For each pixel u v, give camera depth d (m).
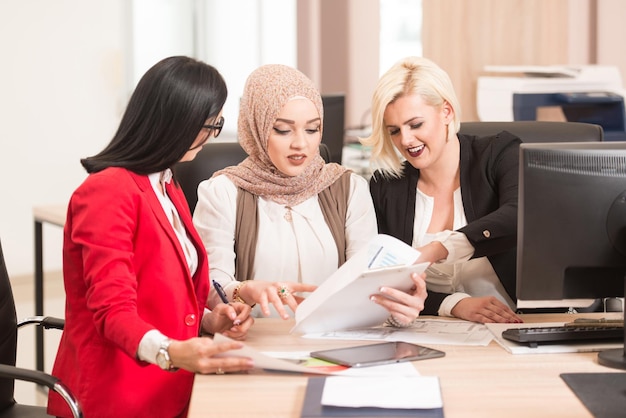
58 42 5.64
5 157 5.57
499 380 1.64
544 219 1.75
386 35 5.75
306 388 1.59
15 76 5.53
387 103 2.26
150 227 1.91
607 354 1.74
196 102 1.90
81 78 5.75
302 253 2.29
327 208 2.34
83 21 5.72
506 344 1.85
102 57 5.82
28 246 5.71
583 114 4.16
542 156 1.74
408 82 2.24
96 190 1.85
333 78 5.33
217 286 2.02
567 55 4.41
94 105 5.82
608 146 1.76
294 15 5.89
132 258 1.87
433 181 2.38
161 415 1.93
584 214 1.75
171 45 6.18
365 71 5.28
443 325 2.06
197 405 1.52
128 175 1.90
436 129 2.26
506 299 2.36
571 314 2.18
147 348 1.70
